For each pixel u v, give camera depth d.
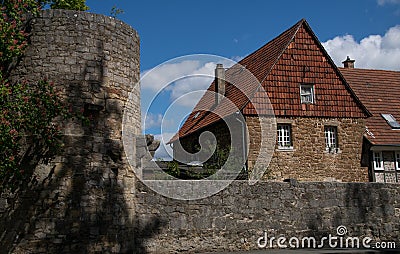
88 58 11.81
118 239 11.88
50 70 11.47
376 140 22.61
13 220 10.92
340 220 15.89
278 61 21.44
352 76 26.55
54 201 11.06
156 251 13.39
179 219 13.80
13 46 10.91
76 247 11.13
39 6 12.11
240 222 14.55
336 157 21.47
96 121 11.78
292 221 15.24
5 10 11.19
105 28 12.19
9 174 10.86
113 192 11.90
